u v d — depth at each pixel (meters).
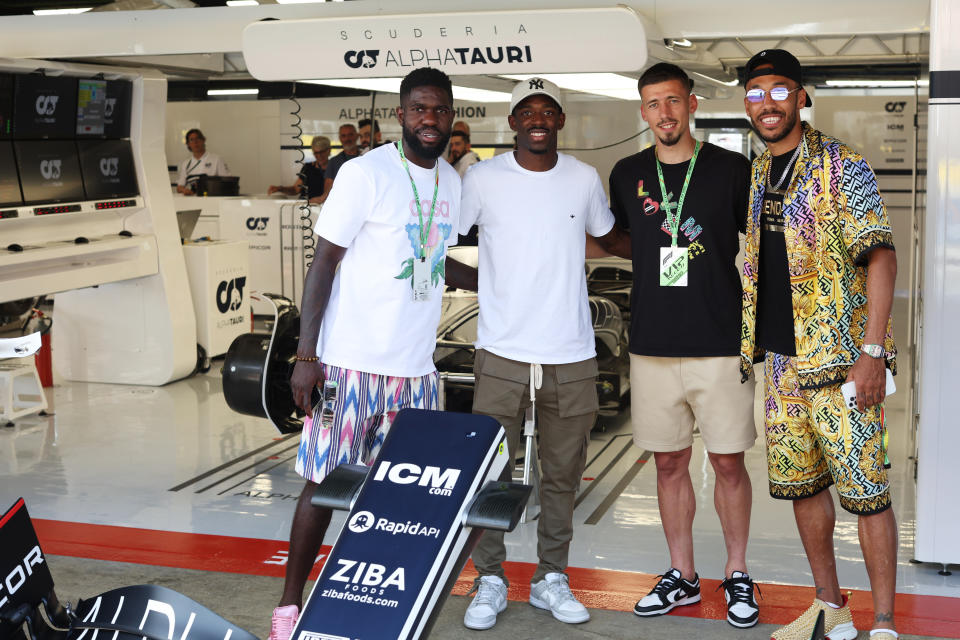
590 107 9.97
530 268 3.71
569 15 4.28
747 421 3.72
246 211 10.50
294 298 10.43
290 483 5.57
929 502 4.16
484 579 3.81
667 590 3.84
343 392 3.46
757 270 3.46
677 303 3.67
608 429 6.69
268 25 4.63
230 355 4.83
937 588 4.05
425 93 3.35
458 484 2.76
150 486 5.50
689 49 5.15
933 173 4.03
